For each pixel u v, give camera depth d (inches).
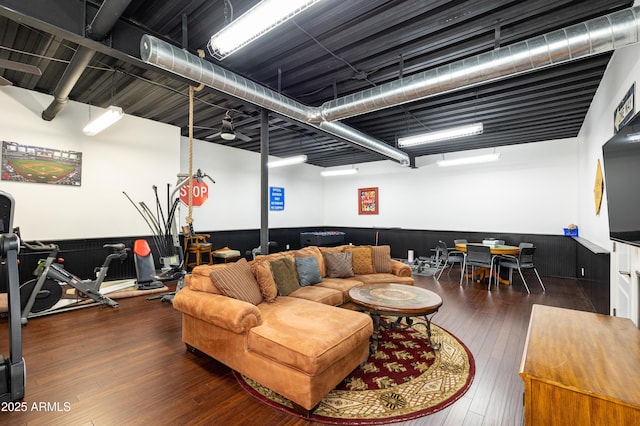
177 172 227.0
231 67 131.7
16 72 146.3
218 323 89.7
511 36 108.7
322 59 126.3
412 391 84.4
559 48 89.3
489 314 149.6
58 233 173.6
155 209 214.5
